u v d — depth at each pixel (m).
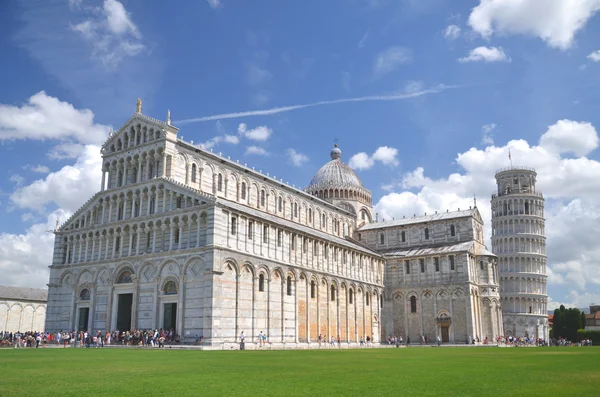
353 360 42.88
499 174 173.38
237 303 72.56
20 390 21.67
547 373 30.28
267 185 103.69
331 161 144.38
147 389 22.09
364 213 139.75
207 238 71.44
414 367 34.97
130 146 86.25
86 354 49.03
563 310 163.12
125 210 84.00
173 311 74.19
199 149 87.12
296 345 82.88
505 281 159.62
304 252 91.56
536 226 165.25
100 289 83.19
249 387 23.00
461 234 119.56
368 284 111.38
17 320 131.50
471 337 107.25
